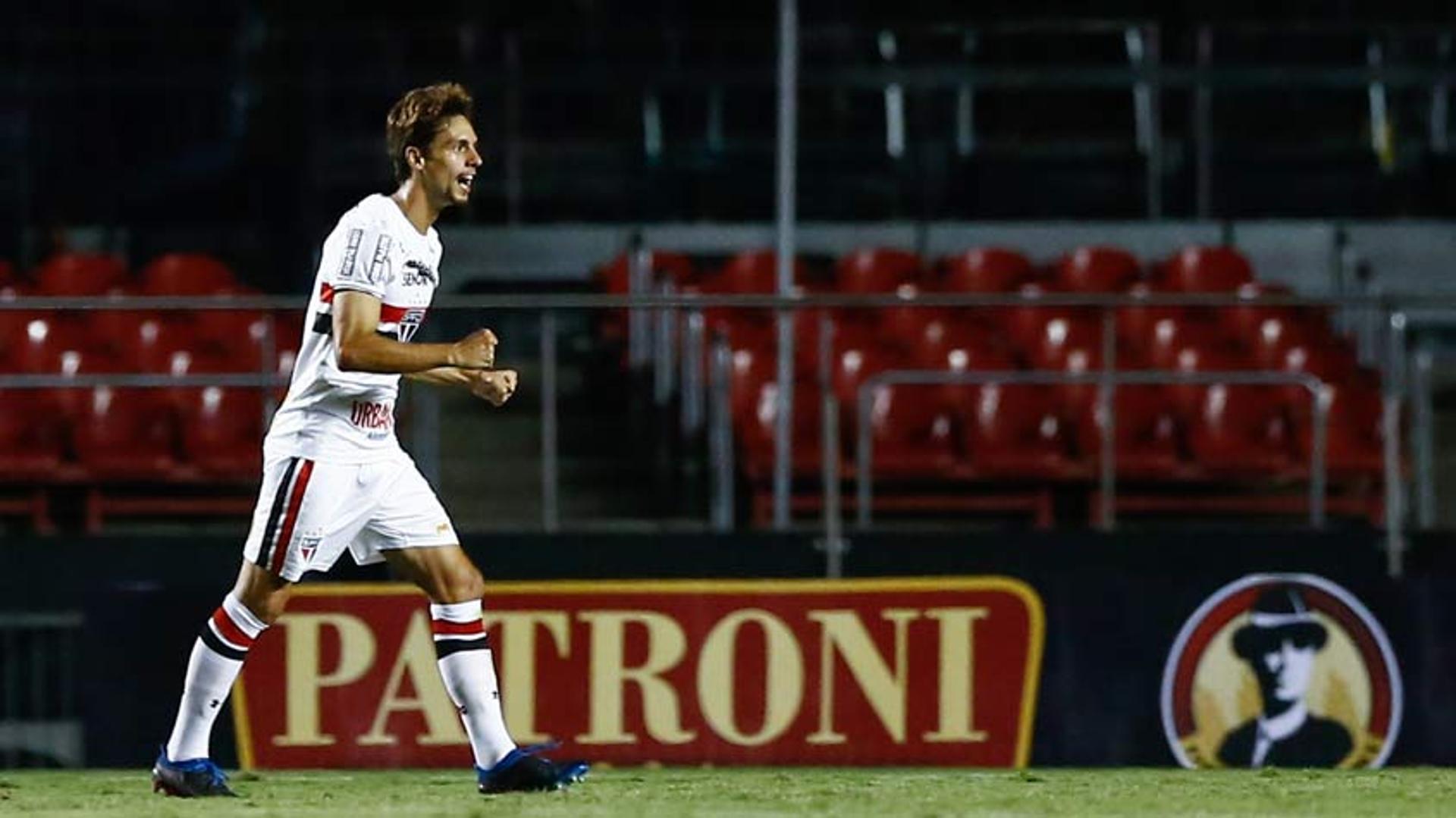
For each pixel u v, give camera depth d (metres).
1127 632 41.25
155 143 68.31
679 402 54.50
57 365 53.94
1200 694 41.28
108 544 45.12
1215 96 69.25
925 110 68.88
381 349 26.58
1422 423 50.50
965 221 67.88
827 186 68.12
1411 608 41.50
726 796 29.14
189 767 29.03
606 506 52.59
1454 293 66.00
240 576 28.30
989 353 54.50
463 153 27.42
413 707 40.56
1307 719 41.38
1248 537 44.16
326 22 69.75
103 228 67.44
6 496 52.44
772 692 40.88
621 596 41.00
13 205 67.56
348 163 68.25
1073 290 59.69
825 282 62.25
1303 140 69.31
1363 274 61.44
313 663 40.59
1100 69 69.19
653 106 68.94
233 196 68.00
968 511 52.88
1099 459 52.72
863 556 43.84
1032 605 41.22
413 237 27.30
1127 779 34.12
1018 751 41.00
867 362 54.16
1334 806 28.28
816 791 30.14
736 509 52.22
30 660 44.94
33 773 37.66
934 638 41.03
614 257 65.69
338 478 27.62
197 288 60.50
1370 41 69.88
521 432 54.22
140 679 41.19
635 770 39.44
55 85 68.19
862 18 70.31
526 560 43.16
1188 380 46.91
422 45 69.62
